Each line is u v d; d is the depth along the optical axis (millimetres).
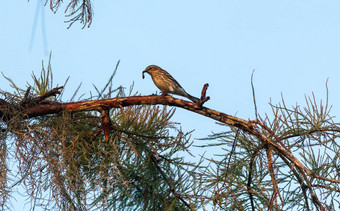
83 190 7766
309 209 8125
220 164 8195
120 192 8906
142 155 9281
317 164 8289
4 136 8086
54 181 7633
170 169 9180
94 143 9000
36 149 7910
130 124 9062
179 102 8688
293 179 8305
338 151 8242
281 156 8289
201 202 7934
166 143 9352
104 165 8055
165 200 8875
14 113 8516
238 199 8102
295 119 8430
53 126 8578
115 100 8820
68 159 8000
